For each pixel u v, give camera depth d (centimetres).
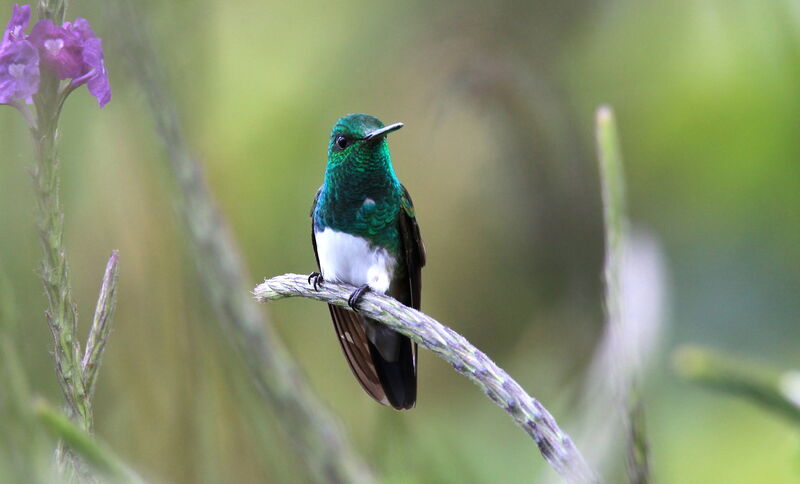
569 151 1133
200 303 537
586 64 1296
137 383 617
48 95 332
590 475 337
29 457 231
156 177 664
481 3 1237
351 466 386
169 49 645
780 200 1191
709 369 438
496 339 1260
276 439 462
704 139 1248
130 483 245
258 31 1260
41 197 327
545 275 1153
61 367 318
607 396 492
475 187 1240
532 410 352
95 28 571
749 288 1161
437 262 1294
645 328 529
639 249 558
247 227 1043
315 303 1019
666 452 969
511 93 1112
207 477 550
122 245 770
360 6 1292
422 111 1241
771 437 982
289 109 1223
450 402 1192
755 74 1186
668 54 1287
